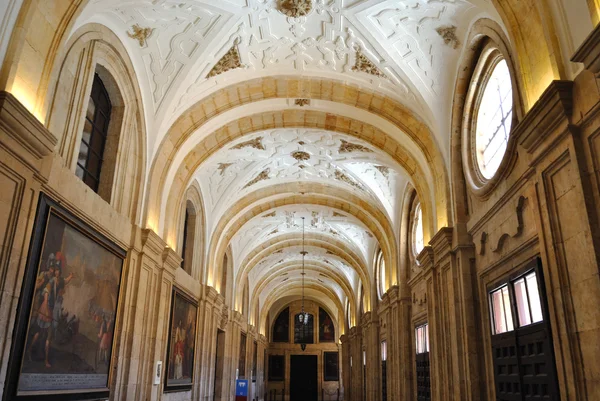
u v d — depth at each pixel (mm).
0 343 6320
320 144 16438
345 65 11977
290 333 47281
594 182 5758
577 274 6082
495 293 9688
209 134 14070
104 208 9641
